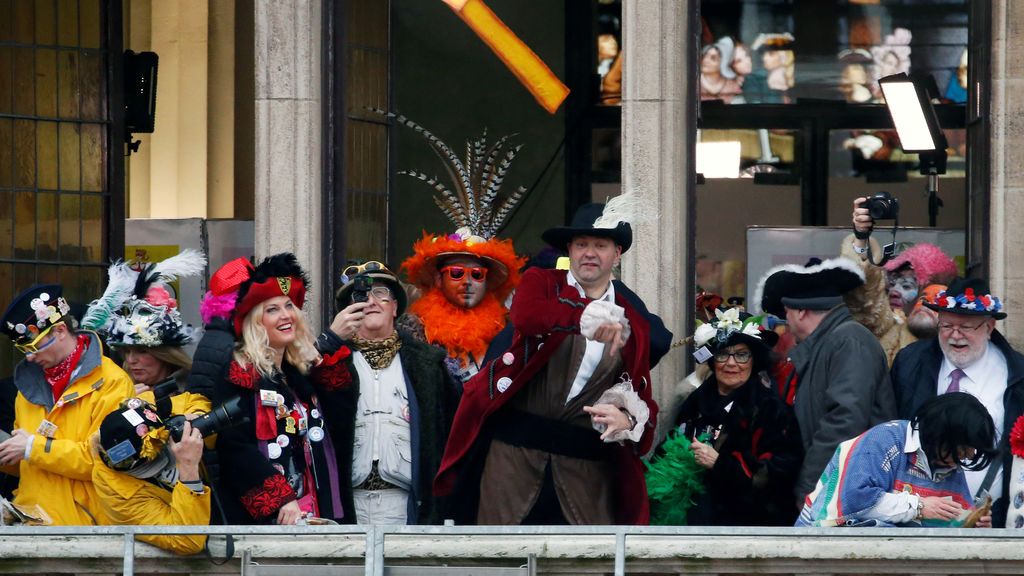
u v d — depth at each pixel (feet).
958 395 65.67
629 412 68.03
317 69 92.63
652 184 89.10
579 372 69.15
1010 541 63.41
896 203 84.69
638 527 62.49
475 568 63.82
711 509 76.43
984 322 75.41
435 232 130.41
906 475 66.23
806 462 75.20
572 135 133.39
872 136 135.44
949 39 135.23
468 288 86.63
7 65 103.45
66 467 69.05
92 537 64.39
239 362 69.67
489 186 94.73
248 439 68.54
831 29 136.36
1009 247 88.79
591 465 69.46
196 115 127.85
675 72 89.61
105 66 105.81
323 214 92.48
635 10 89.40
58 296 71.05
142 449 65.57
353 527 62.28
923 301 86.74
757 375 77.25
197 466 65.46
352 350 76.74
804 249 105.29
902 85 107.65
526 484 69.36
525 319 67.77
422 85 132.36
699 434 77.41
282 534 63.21
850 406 74.90
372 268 77.97
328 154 92.63
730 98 136.87
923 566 63.82
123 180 106.32
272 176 92.17
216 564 64.44
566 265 81.82
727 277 134.41
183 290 110.32
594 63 133.59
